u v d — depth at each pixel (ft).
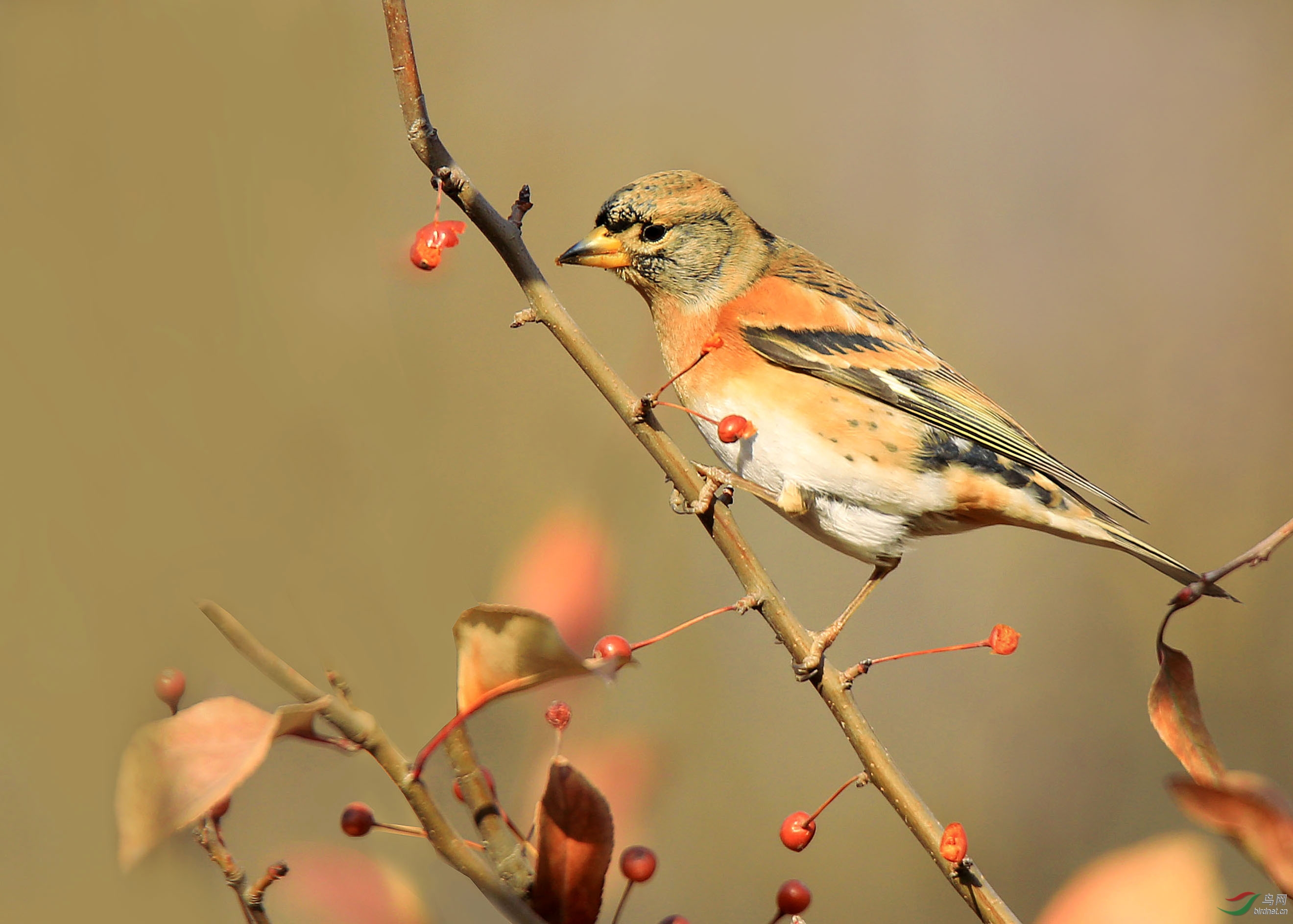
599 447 40.81
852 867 40.75
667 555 43.42
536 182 47.96
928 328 53.21
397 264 14.29
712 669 43.68
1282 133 57.06
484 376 41.78
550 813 11.48
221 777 8.86
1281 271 52.65
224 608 10.48
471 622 10.52
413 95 15.43
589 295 46.01
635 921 38.63
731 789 41.73
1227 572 13.84
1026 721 44.55
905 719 45.11
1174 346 51.37
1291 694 43.73
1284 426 48.52
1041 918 9.68
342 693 10.59
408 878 10.76
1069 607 47.62
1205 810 9.71
